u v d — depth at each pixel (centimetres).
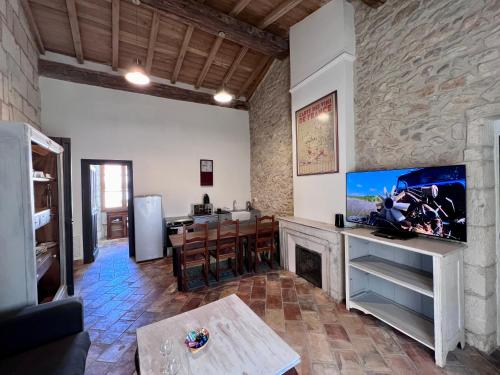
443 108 201
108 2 316
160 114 480
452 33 194
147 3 288
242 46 430
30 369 117
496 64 169
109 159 433
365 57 269
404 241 195
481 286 176
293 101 360
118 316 236
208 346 129
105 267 382
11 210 148
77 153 407
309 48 326
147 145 467
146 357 122
